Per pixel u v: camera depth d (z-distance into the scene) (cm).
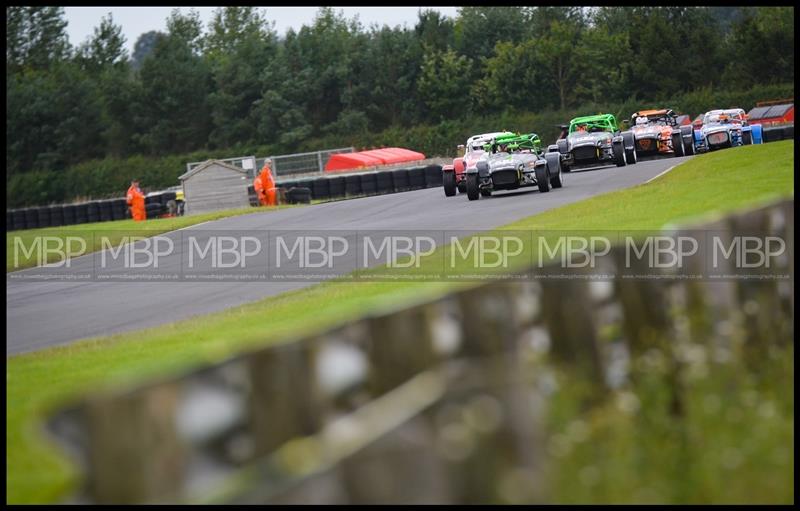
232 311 4769
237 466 1273
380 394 1533
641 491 1764
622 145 11838
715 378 2389
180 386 1195
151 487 1139
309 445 1308
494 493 1350
